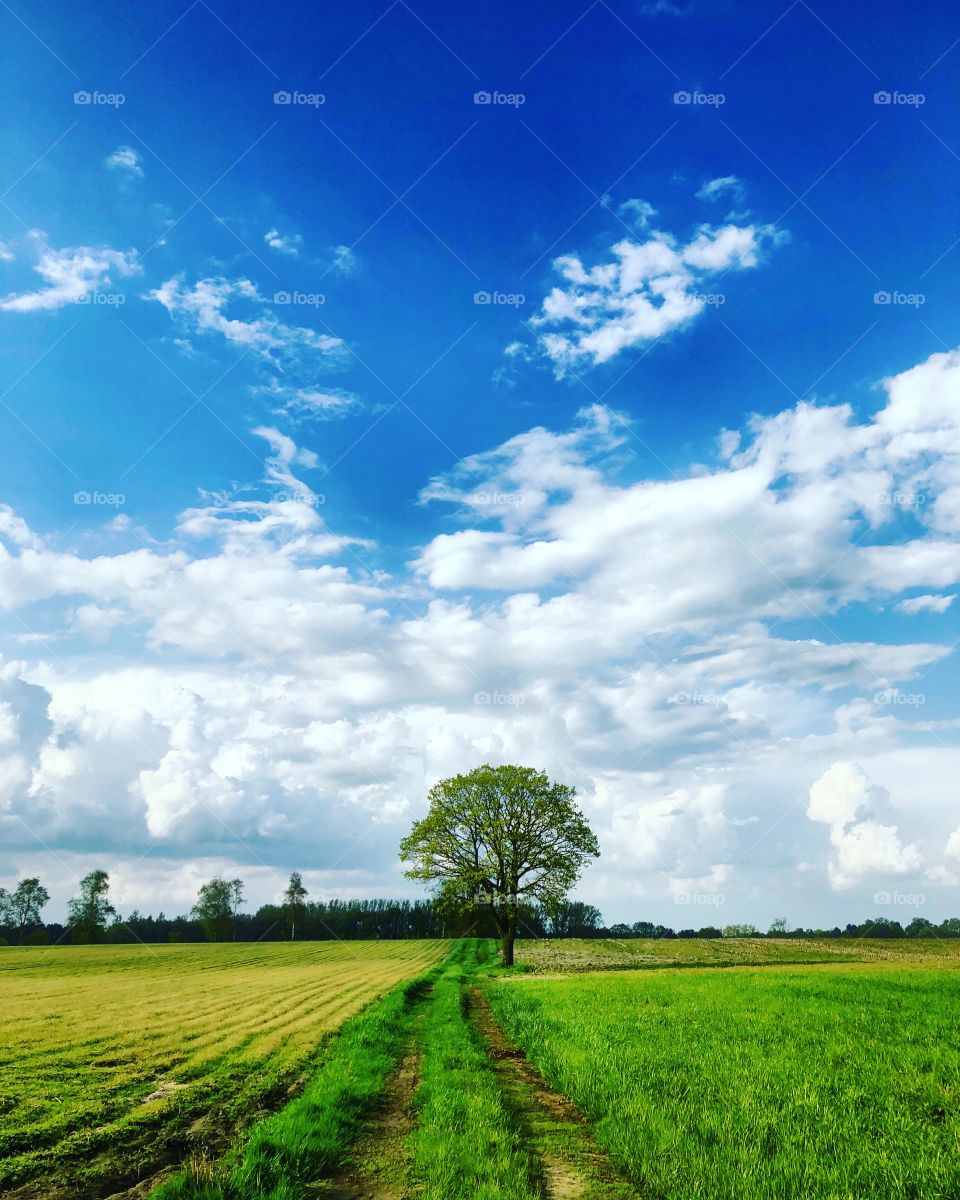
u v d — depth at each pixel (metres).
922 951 90.69
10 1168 10.06
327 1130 11.16
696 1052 17.41
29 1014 28.39
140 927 151.88
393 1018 24.72
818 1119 11.95
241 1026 23.78
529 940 131.25
